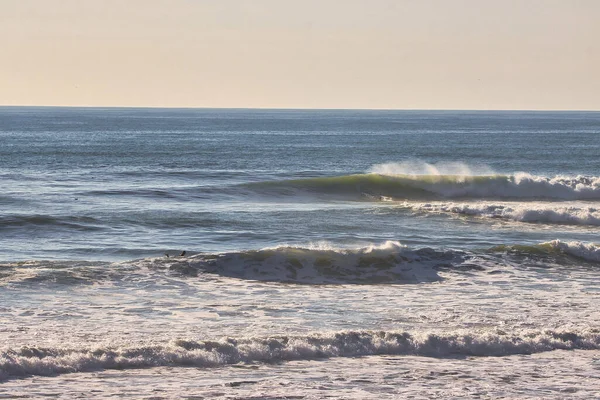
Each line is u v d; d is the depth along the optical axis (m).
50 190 147.00
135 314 58.53
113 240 97.56
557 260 83.31
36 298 62.53
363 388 42.31
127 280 70.06
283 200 144.12
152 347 47.44
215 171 191.50
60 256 86.19
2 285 66.06
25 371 43.41
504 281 74.56
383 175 158.50
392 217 121.44
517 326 57.25
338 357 48.94
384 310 61.94
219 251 91.00
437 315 60.41
